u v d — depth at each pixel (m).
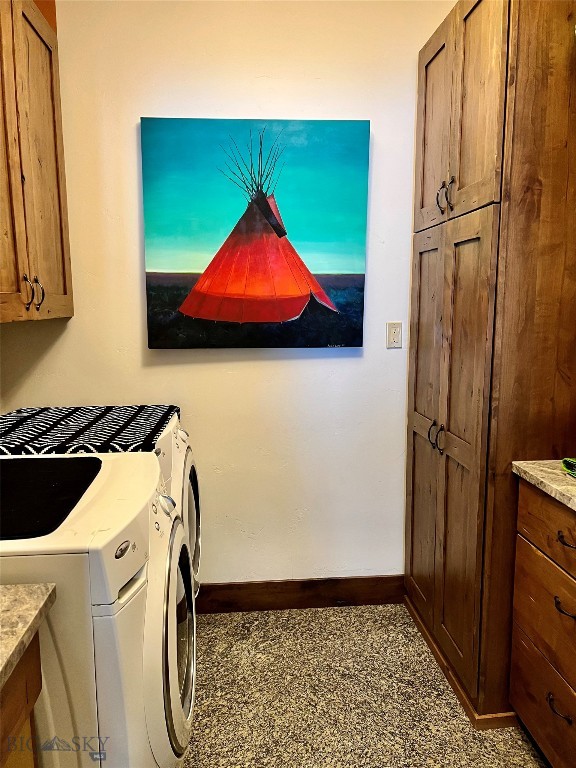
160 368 2.22
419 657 2.03
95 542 0.89
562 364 1.57
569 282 1.54
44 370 2.17
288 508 2.35
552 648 1.42
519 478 1.59
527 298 1.53
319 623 2.26
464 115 1.69
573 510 1.31
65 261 2.03
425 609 2.13
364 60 2.13
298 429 2.31
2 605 0.82
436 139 1.95
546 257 1.52
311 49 2.11
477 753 1.59
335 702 1.79
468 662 1.72
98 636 0.91
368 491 2.38
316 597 2.39
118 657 0.92
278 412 2.29
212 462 2.29
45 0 1.95
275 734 1.66
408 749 1.61
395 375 2.32
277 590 2.37
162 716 1.06
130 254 2.14
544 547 1.46
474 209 1.61
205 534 2.33
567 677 1.35
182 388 2.24
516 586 1.62
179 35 2.06
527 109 1.46
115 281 2.15
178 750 1.17
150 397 2.23
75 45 2.02
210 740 1.64
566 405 1.59
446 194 1.80
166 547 1.15
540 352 1.55
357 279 2.21
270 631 2.21
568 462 1.47
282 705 1.78
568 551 1.34
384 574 2.41
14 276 1.54
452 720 1.72
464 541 1.74
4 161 1.47
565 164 1.49
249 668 1.96
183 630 1.47
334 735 1.66
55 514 0.99
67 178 2.08
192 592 1.61
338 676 1.92
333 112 2.15
